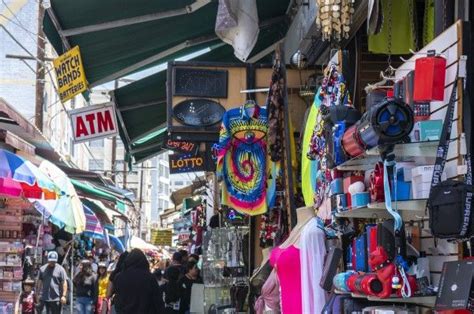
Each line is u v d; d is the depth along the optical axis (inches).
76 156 1396.4
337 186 189.9
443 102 160.2
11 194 320.5
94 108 482.0
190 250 862.5
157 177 3297.2
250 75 324.5
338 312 183.3
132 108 500.4
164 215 1578.5
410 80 171.5
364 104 263.1
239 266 357.4
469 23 155.6
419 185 151.9
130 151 617.3
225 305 352.2
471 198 133.6
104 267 613.9
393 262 155.5
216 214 512.7
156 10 343.0
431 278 163.2
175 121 322.0
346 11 223.1
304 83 297.7
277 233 275.0
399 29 244.5
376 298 159.9
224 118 286.7
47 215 431.2
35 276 544.7
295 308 208.2
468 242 147.5
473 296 131.6
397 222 152.9
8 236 443.2
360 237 181.3
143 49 397.1
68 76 382.6
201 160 531.8
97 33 367.9
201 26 378.3
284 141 255.0
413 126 148.5
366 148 156.8
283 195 269.6
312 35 311.9
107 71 421.1
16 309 433.1
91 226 717.9
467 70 153.6
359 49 265.9
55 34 367.2
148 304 325.4
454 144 152.6
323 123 204.5
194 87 324.5
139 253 331.9
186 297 410.9
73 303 680.4
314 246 206.8
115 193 757.3
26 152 410.9
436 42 168.9
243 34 300.4
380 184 159.0
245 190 286.5
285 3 366.0
